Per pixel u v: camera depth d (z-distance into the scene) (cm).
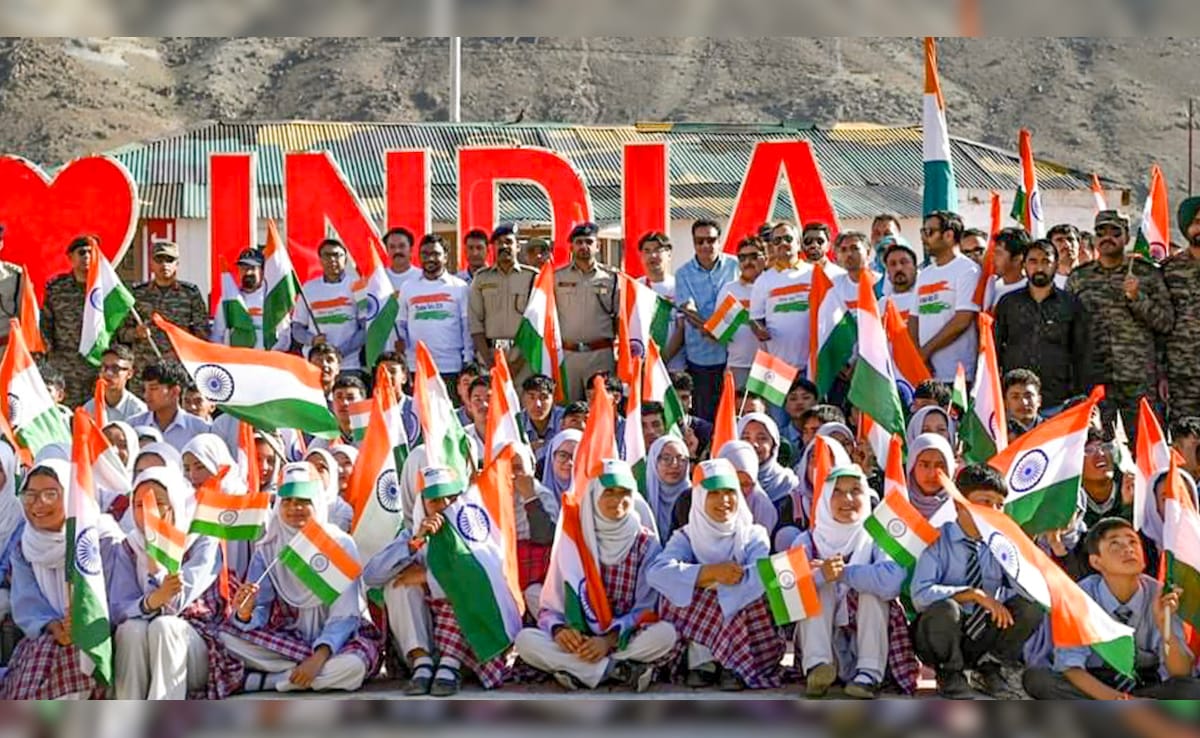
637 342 1268
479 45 6962
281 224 2731
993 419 1017
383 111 6531
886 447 1040
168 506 889
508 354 1313
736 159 3175
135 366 1319
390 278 1408
